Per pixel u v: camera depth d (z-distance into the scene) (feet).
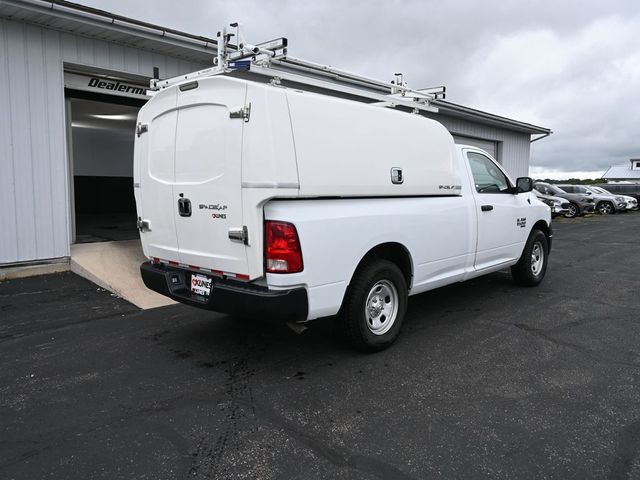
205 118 12.48
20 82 22.68
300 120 11.77
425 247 15.51
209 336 15.83
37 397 11.51
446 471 8.55
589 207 73.92
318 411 10.78
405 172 14.71
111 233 31.48
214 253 12.67
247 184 11.48
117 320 17.57
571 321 17.28
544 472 8.50
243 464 8.81
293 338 15.58
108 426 10.18
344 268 12.72
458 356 13.96
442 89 19.74
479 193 18.39
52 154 23.89
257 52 13.11
